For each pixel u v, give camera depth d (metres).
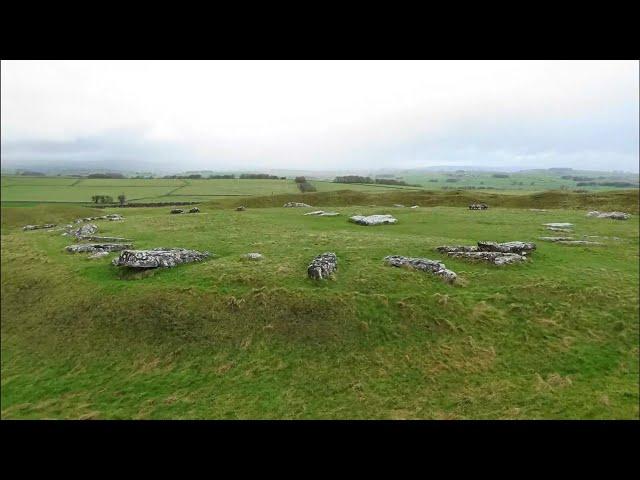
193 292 29.33
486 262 34.81
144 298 29.28
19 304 32.75
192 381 22.89
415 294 28.84
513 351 24.17
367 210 71.00
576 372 22.33
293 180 180.00
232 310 27.72
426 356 23.88
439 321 26.45
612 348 24.27
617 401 19.75
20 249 44.84
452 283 30.91
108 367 24.67
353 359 23.88
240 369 23.56
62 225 62.69
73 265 37.00
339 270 33.19
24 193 122.75
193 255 36.50
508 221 57.03
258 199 93.38
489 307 27.88
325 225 55.47
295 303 27.75
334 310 27.16
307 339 25.48
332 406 20.59
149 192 128.88
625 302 28.84
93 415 20.50
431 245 40.59
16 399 22.27
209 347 25.39
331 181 176.12
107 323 28.02
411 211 69.56
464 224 55.31
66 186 144.25
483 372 22.55
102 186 145.50
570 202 79.56
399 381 22.14
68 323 28.89
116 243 43.47
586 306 28.56
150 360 24.84
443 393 21.12
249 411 20.42
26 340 28.31
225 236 46.78
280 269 32.84
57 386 23.28
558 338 25.27
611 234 47.84
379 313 27.08
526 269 34.00
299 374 22.95
